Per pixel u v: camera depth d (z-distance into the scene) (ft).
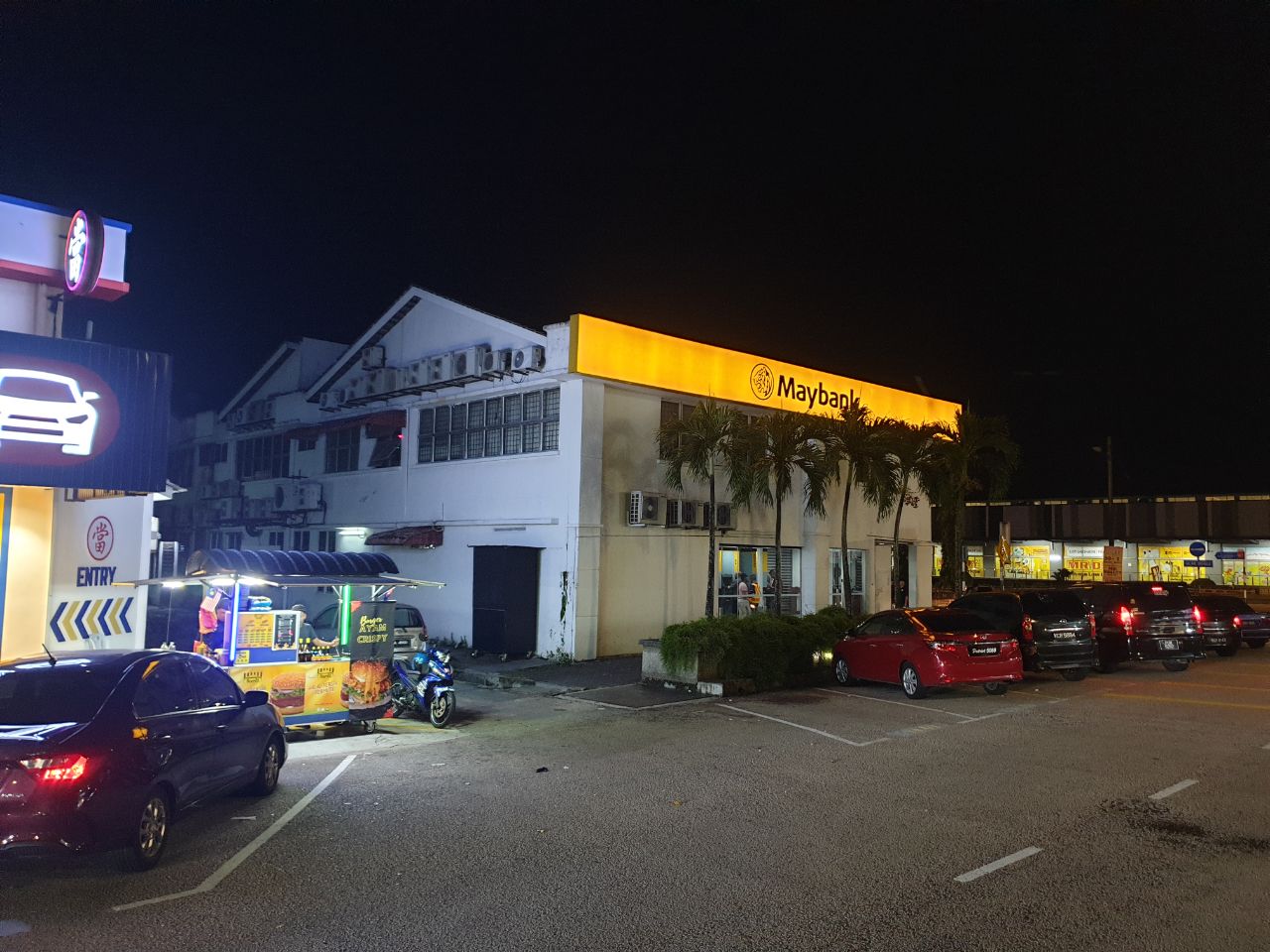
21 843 18.66
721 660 51.16
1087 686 53.47
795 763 32.68
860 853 22.17
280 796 28.12
